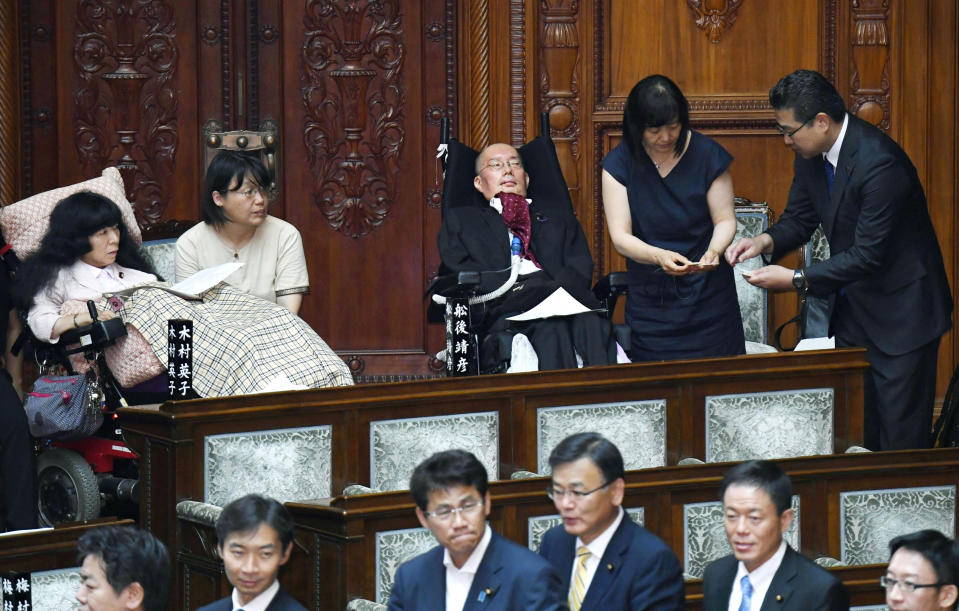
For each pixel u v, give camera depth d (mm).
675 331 21109
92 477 20406
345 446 18094
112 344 20141
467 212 21969
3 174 26875
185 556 17156
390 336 28266
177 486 17156
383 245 28172
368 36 27891
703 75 27609
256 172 22156
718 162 20984
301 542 16359
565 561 13922
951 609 12805
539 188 22922
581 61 27469
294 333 20359
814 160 20406
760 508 13336
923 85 27281
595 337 20625
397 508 15883
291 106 27969
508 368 20516
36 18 27344
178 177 27875
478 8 27234
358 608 15172
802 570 13531
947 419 22391
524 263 21641
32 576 15727
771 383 19719
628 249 20875
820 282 19859
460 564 12961
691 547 17359
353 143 28031
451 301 20016
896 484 18016
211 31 27750
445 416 18547
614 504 13516
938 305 20344
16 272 21109
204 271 21078
